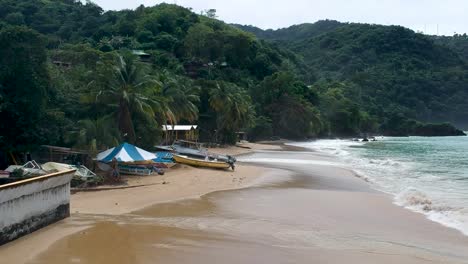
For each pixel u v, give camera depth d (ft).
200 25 402.93
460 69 655.35
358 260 38.68
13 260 36.04
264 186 84.23
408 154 185.37
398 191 80.94
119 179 82.89
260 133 303.68
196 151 128.67
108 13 431.84
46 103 97.04
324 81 534.37
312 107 351.25
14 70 87.40
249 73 388.57
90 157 90.99
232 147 212.02
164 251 39.58
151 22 406.00
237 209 60.75
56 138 94.43
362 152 197.57
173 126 157.69
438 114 567.18
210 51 378.53
